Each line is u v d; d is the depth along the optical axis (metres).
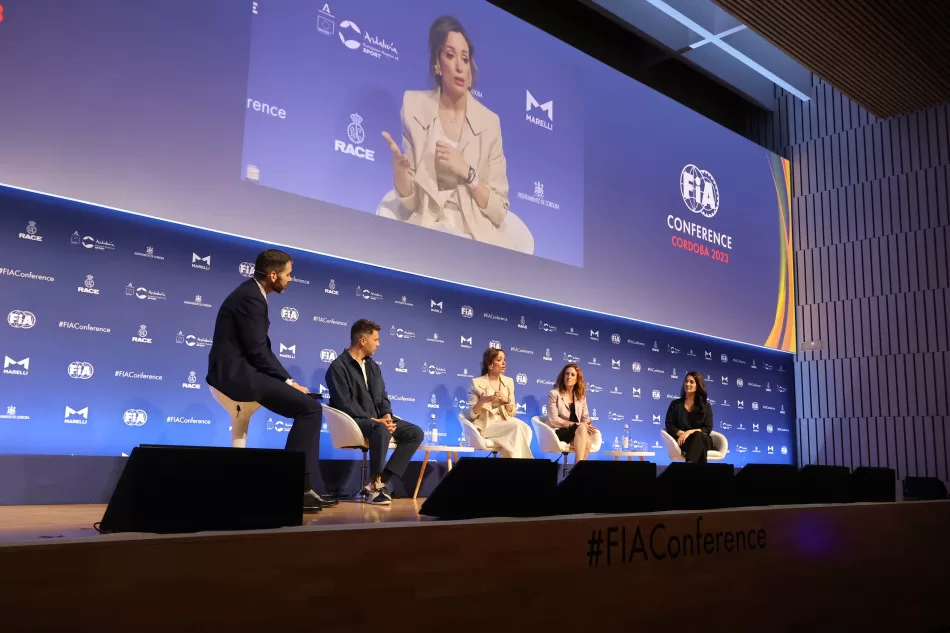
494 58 6.70
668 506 2.83
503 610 2.05
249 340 3.73
